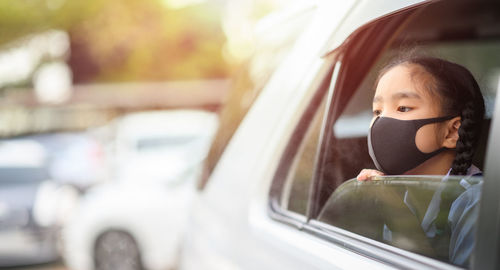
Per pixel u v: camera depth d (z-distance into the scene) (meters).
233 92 2.36
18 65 25.44
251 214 1.68
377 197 1.20
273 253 1.47
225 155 2.07
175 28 23.58
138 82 23.91
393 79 1.21
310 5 1.77
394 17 1.35
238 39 22.91
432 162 1.18
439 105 1.17
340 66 1.46
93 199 5.78
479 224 0.82
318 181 1.43
